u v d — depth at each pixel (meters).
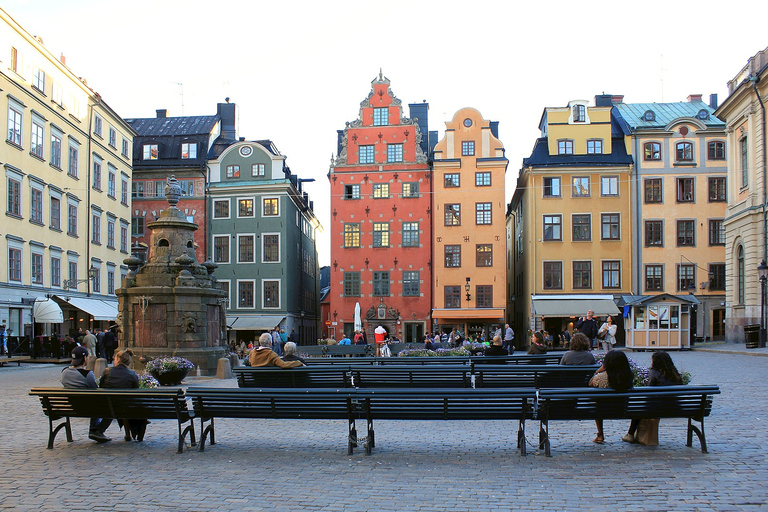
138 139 57.81
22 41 38.88
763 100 37.41
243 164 55.06
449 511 7.14
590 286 49.91
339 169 52.75
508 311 68.62
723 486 7.90
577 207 50.34
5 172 36.94
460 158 51.19
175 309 24.39
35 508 7.36
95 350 36.06
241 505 7.42
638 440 10.43
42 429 12.42
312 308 70.56
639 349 40.44
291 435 11.65
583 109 51.25
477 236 50.69
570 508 7.19
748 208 38.09
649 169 50.31
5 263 36.88
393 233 52.03
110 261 51.25
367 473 8.76
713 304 49.34
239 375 14.21
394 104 52.66
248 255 54.41
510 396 9.53
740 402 14.44
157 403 10.22
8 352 33.38
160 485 8.27
